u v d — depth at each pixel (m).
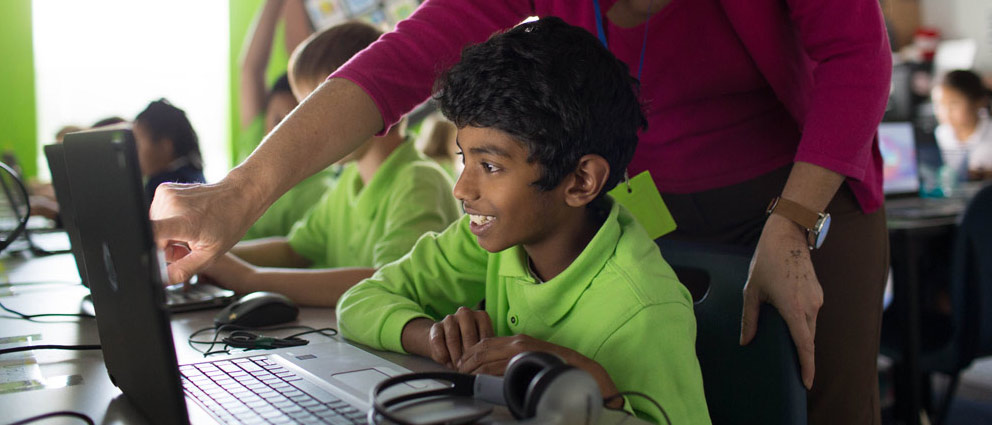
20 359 0.91
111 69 3.82
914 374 2.32
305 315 1.23
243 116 3.49
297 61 1.64
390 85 1.02
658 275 0.85
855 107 1.03
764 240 1.01
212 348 0.97
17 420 0.67
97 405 0.72
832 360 1.22
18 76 3.58
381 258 1.48
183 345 1.00
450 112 0.84
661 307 0.81
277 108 2.62
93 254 0.68
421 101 1.08
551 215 0.85
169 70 3.91
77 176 0.67
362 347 0.98
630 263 0.84
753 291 0.96
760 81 1.22
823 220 1.01
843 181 1.08
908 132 3.40
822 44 1.07
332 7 3.34
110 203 0.60
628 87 0.88
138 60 3.86
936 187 3.50
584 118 0.81
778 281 0.96
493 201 0.82
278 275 1.36
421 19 1.10
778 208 1.03
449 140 2.59
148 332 0.58
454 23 1.11
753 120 1.25
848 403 1.23
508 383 0.61
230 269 1.41
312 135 0.91
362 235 1.68
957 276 2.22
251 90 3.47
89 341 1.01
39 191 3.31
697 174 1.30
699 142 1.28
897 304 2.36
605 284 0.84
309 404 0.71
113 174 0.57
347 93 0.98
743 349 0.95
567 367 0.58
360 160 1.71
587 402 0.58
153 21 3.86
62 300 1.37
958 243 2.21
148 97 3.88
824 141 1.03
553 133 0.80
